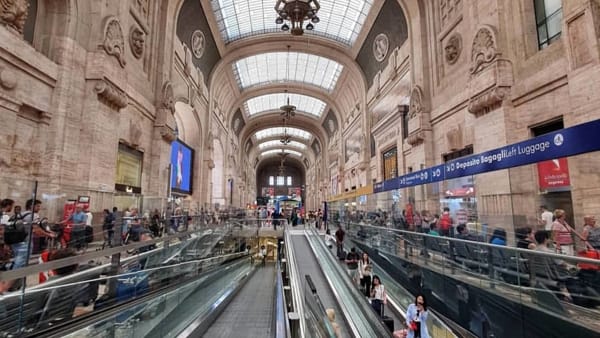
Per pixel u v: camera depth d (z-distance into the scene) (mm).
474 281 6152
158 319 5191
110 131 9594
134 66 11516
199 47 20406
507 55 9602
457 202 8258
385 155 21031
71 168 8117
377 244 11562
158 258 7387
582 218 6078
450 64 12734
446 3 13375
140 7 12375
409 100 16141
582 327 4016
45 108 7527
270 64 30453
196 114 20734
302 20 13586
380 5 18641
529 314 4816
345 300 7488
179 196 18844
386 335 5254
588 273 3996
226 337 6270
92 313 4379
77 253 4855
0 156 6422
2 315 3328
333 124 38188
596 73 6758
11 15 6516
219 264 11570
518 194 7281
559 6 8461
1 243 3785
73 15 8336
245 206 48531
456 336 4852
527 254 4941
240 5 21453
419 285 8164
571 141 4559
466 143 11641
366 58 23594
